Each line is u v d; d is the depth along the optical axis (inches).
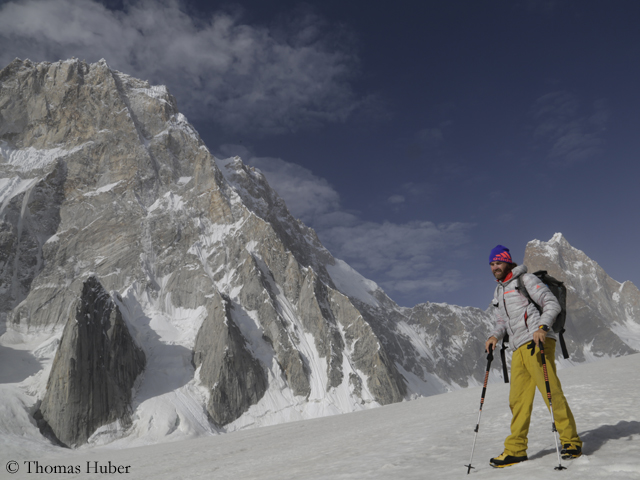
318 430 831.1
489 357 218.5
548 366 188.9
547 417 332.5
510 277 216.2
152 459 772.0
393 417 789.9
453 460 221.3
